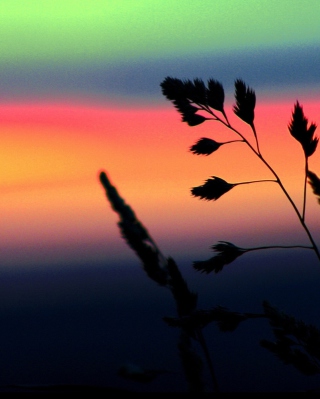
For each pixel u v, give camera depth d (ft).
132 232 1.99
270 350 2.13
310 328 2.14
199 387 1.92
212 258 2.24
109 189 1.98
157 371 1.59
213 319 2.04
